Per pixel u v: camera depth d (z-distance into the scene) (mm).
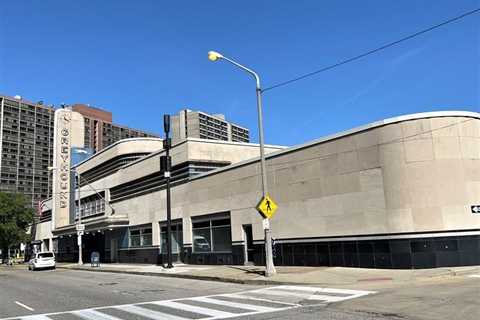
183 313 12641
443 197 20500
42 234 73438
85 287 22047
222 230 31656
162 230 39250
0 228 68250
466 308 11000
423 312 10883
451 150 20812
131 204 44594
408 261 20281
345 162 23031
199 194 33906
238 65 22766
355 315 11008
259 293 16531
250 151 38812
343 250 22812
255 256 28297
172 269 29938
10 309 15008
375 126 21734
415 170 20672
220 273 24531
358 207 22266
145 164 42000
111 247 48625
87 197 56031
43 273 37625
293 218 25719
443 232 20250
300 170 25516
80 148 63750
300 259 25094
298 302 13750
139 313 12938
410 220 20484
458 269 19188
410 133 20906
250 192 29000
